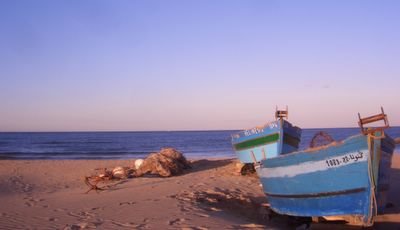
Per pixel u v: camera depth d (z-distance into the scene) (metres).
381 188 8.11
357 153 7.62
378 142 7.52
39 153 45.34
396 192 12.97
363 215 7.79
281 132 15.14
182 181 15.00
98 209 9.81
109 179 15.59
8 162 25.69
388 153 8.30
